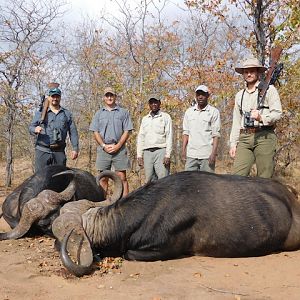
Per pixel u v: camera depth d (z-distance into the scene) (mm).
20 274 3191
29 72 10133
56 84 5508
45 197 4059
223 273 3188
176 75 10508
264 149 4285
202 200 3564
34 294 2826
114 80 10812
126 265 3416
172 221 3480
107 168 5762
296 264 3357
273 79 4352
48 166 4910
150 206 3547
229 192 3633
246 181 3754
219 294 2777
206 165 5176
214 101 9000
